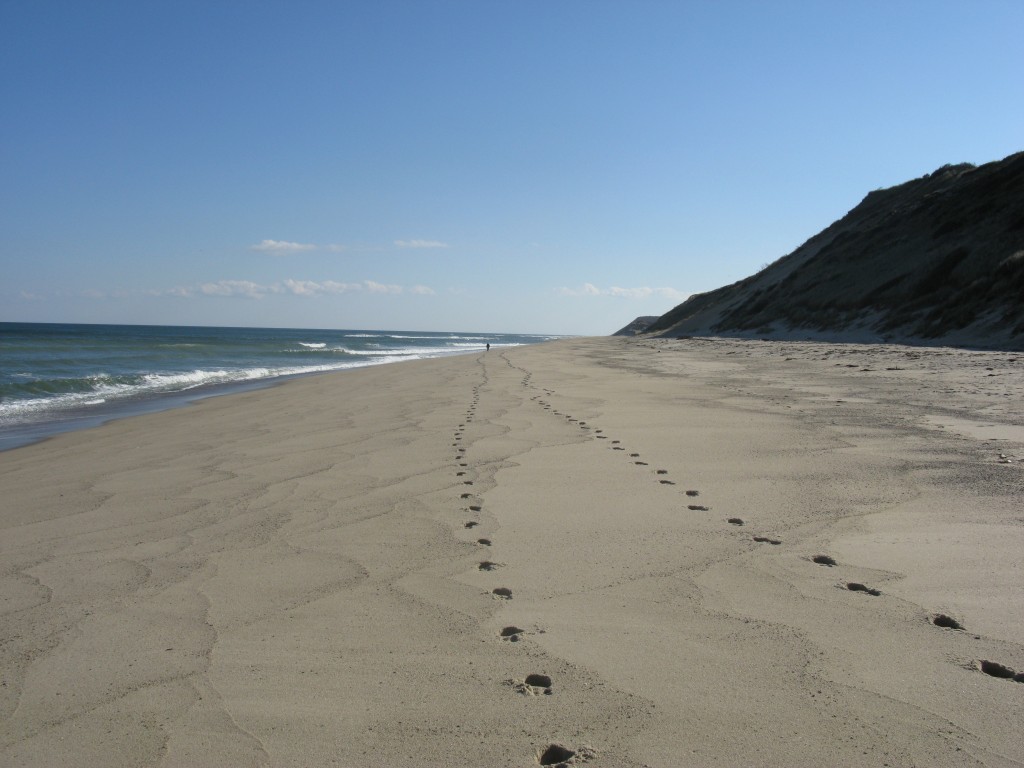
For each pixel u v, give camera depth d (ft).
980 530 16.14
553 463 24.26
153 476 25.07
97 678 10.36
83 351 142.20
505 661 10.53
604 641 11.12
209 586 13.89
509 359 94.94
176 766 8.23
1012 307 78.54
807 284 138.10
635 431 30.25
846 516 17.48
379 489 21.22
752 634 11.25
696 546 15.55
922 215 130.62
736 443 27.04
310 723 9.00
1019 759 8.00
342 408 44.21
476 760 8.16
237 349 173.78
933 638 11.02
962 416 31.30
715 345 112.68
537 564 14.66
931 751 8.17
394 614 12.34
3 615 12.83
